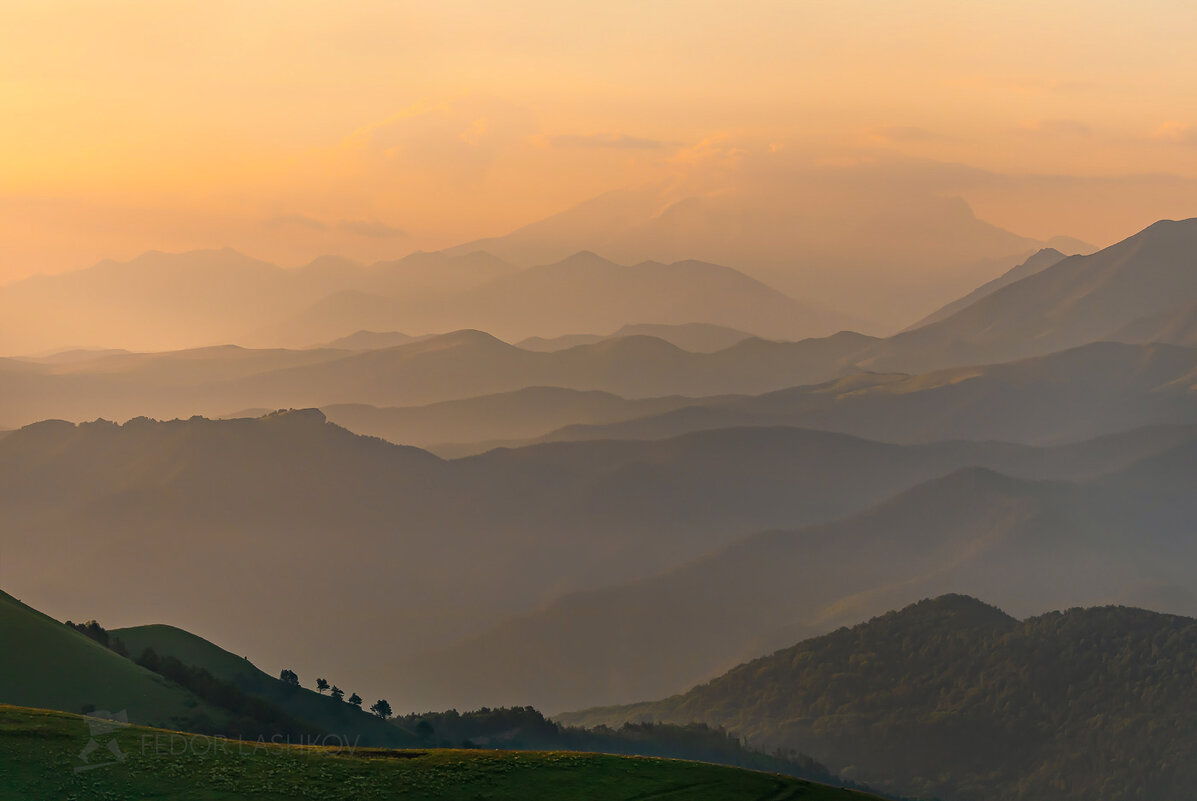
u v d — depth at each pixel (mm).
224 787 81375
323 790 83125
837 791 93312
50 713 92875
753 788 90688
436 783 86188
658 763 95875
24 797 75750
